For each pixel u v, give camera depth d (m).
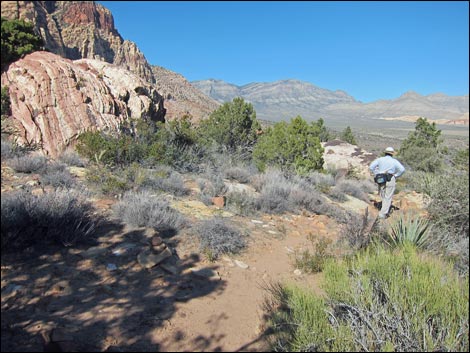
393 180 9.79
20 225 4.84
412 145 32.53
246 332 3.90
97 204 6.85
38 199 5.51
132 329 3.62
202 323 3.95
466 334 3.30
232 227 6.79
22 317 3.49
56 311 3.68
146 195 7.25
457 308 3.49
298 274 5.69
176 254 5.52
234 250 6.18
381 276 4.36
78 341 3.27
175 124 14.18
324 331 3.49
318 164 16.39
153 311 4.00
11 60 22.58
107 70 16.34
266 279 5.38
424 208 11.35
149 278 4.72
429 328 3.58
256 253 6.37
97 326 3.56
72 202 5.92
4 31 22.41
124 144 11.09
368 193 15.61
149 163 11.27
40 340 3.20
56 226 5.16
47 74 12.34
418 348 3.27
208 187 9.67
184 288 4.63
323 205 10.48
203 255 5.74
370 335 3.46
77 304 3.88
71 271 4.48
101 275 4.55
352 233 7.29
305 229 8.42
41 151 10.98
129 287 4.42
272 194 9.95
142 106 16.25
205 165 12.73
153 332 3.63
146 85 17.75
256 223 7.97
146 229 6.11
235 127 18.42
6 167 8.29
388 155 9.98
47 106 11.85
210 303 4.40
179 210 7.50
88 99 13.19
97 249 5.14
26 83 12.06
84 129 12.20
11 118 11.71
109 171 9.47
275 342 3.67
